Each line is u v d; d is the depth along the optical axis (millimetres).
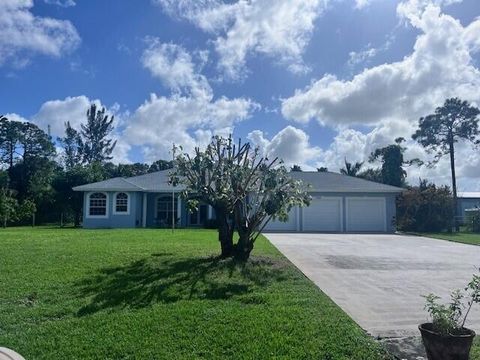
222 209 11102
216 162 11281
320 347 4973
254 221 10977
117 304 6594
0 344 5102
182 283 7957
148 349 4914
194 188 11297
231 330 5449
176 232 19984
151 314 6062
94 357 4754
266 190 11055
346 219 27906
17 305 6586
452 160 35469
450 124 35406
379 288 8211
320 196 27938
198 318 5883
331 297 7391
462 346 4184
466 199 46344
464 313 6520
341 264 11234
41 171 46375
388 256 13117
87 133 69500
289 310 6293
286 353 4816
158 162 54781
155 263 9898
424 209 29766
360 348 4953
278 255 12094
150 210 29609
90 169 39625
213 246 13227
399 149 41312
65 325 5676
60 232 19438
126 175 52625
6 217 29094
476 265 11336
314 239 19562
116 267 9312
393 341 5234
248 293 7332
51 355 4801
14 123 46312
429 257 13000
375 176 44562
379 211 28078
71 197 37938
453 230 30719
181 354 4797
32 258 10109
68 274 8531
